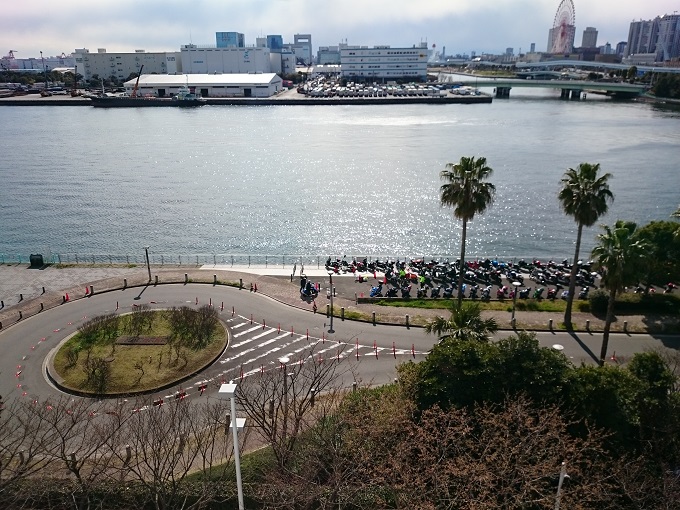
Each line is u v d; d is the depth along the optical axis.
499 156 163.25
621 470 29.27
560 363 35.44
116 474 32.19
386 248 92.69
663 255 60.50
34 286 65.38
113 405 39.88
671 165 149.50
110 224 105.75
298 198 122.94
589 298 59.72
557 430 30.55
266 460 32.78
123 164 159.00
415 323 55.53
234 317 56.44
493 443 29.31
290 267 74.62
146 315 54.31
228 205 117.88
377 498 29.22
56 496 30.33
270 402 35.56
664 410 33.31
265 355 48.59
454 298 63.44
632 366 36.31
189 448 30.69
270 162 161.38
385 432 31.73
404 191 127.31
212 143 192.88
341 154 171.62
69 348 48.00
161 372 44.50
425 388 34.81
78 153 174.75
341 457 30.75
